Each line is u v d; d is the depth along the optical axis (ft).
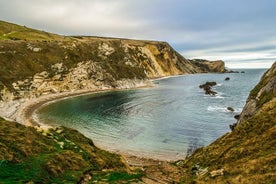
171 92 437.99
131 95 397.19
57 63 411.34
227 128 201.67
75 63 442.91
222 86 531.09
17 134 90.84
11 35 481.05
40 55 402.11
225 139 109.91
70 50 453.17
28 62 372.99
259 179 66.49
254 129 101.65
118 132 199.11
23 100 310.65
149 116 251.19
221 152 99.45
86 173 81.10
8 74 325.21
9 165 69.77
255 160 76.74
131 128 209.87
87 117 247.50
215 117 240.53
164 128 207.62
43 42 439.63
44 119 236.22
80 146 105.29
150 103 324.19
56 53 428.15
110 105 309.42
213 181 76.38
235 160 87.61
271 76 163.53
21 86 327.88
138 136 188.34
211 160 98.68
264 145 86.28
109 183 73.72
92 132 198.90
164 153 154.81
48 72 388.57
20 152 78.28
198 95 398.42
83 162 87.97
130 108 291.99
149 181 83.71
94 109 285.43
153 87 525.34
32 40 455.63
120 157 114.83
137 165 128.88
